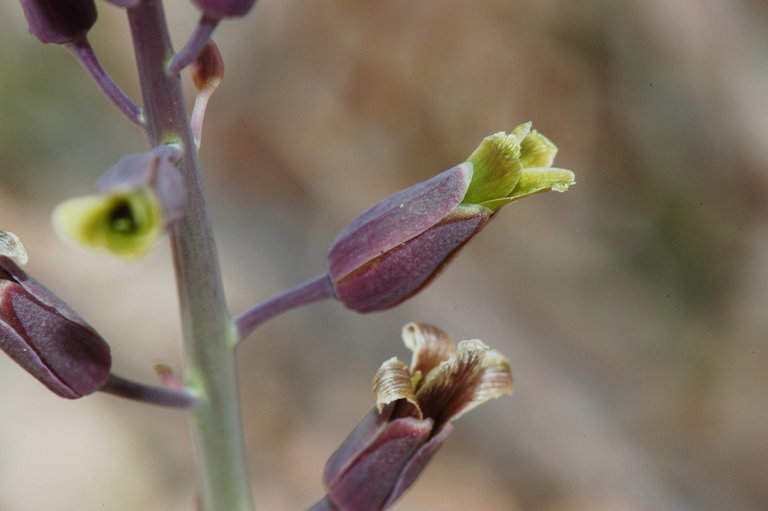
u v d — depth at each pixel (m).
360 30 0.25
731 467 0.23
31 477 0.19
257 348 0.22
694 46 0.25
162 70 0.12
